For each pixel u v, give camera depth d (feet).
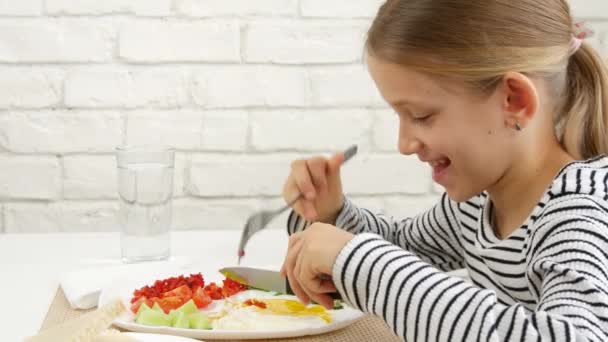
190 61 5.67
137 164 3.83
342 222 3.51
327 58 5.76
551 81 2.71
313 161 3.42
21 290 3.46
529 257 2.61
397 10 2.60
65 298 3.37
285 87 5.76
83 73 5.61
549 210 2.56
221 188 5.82
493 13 2.54
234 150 5.80
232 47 5.68
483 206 3.09
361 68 5.79
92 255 4.05
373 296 2.38
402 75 2.54
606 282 2.33
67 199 5.74
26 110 5.61
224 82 5.72
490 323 2.22
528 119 2.57
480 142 2.58
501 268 2.87
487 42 2.50
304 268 2.56
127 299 3.29
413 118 2.61
